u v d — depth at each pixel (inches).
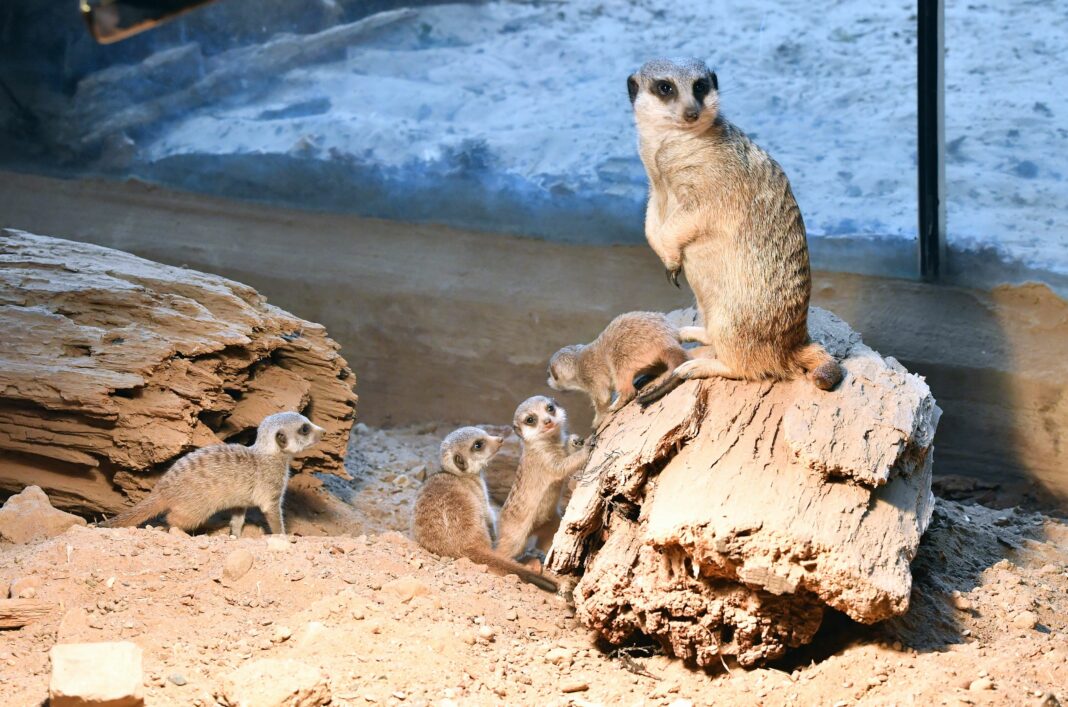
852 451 229.8
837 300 441.7
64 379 312.8
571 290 470.0
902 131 580.7
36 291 338.0
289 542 290.2
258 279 501.4
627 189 529.3
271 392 359.9
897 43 674.8
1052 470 388.5
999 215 468.1
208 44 697.6
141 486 325.1
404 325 478.6
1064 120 529.3
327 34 722.8
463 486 320.5
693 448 241.8
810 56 675.4
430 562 296.7
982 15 626.5
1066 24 610.2
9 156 632.4
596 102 660.1
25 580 252.4
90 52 673.6
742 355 258.8
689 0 768.3
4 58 660.1
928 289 441.1
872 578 205.6
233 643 231.9
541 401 317.7
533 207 526.9
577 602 241.0
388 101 677.9
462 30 761.6
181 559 270.4
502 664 231.5
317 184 567.2
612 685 225.9
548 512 327.9
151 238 531.8
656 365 293.4
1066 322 411.5
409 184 553.9
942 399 403.5
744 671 226.7
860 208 504.7
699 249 259.6
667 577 224.5
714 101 256.7
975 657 218.1
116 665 197.5
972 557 294.8
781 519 212.8
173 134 652.7
